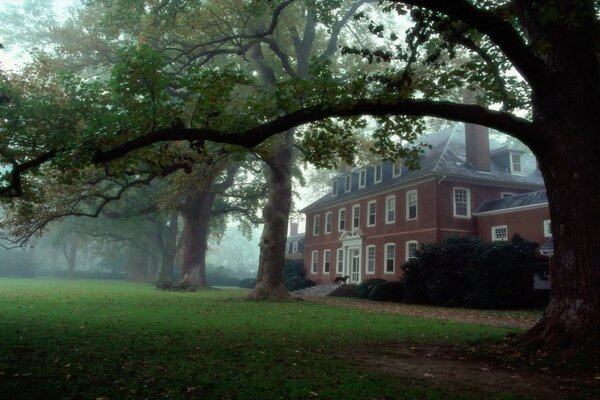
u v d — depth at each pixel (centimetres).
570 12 856
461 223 3053
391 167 3662
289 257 5619
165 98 1005
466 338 1129
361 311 1941
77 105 1170
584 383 656
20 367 686
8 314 1426
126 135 998
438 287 2481
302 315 1652
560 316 866
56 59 2469
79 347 872
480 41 1317
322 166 1338
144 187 3953
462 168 3162
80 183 1975
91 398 533
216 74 955
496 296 2273
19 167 1024
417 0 813
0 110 1146
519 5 1009
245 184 4253
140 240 5353
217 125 1023
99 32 2500
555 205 903
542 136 916
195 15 2120
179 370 686
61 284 4019
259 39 2294
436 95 1100
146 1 2016
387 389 599
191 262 4016
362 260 3756
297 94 984
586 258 851
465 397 567
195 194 3862
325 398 550
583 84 909
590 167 878
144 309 1730
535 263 2302
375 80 1041
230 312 1692
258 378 644
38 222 2158
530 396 577
